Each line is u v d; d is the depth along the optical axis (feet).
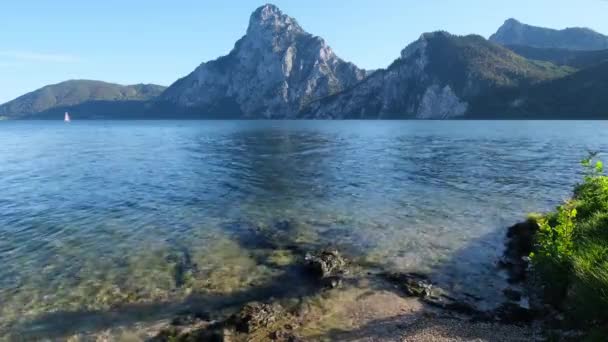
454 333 40.01
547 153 197.88
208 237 69.87
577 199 68.85
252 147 252.01
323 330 41.09
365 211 86.69
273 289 50.26
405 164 161.68
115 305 46.24
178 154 212.23
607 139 276.21
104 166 165.17
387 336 39.81
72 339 39.65
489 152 206.80
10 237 70.69
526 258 57.31
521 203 92.89
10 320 43.01
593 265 37.32
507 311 44.50
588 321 35.60
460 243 66.18
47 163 178.81
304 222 78.59
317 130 489.67
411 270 55.93
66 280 52.65
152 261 59.06
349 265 57.47
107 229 75.05
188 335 40.09
